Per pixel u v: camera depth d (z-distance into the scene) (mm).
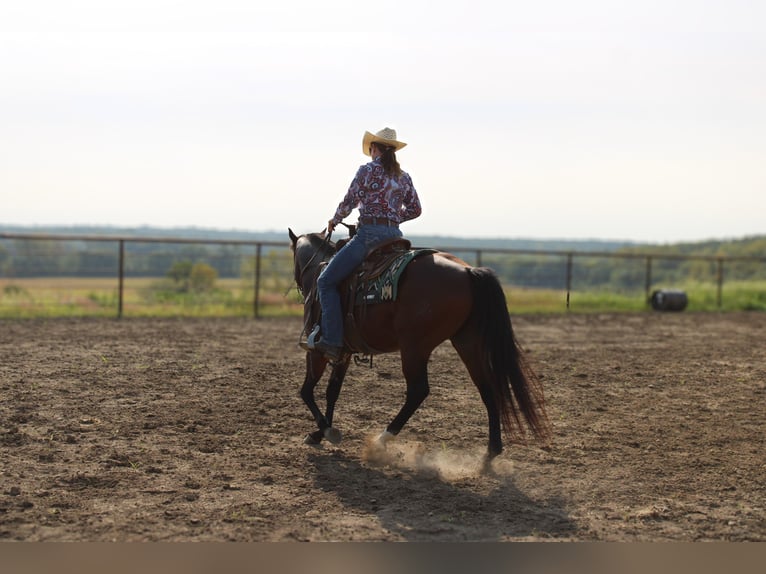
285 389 11734
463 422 10109
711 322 24109
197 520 6480
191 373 12727
